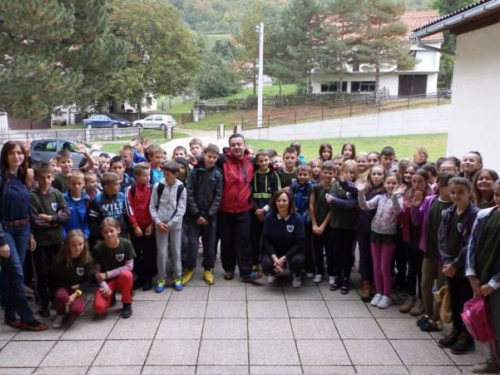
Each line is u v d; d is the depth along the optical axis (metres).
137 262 5.53
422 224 4.51
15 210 4.23
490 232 3.52
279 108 37.19
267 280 5.75
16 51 14.47
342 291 5.32
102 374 3.64
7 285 4.34
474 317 3.58
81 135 29.33
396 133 28.34
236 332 4.34
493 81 7.76
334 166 5.51
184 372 3.67
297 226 5.42
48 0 13.87
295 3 33.41
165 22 36.00
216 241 6.28
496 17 7.59
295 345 4.11
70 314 4.63
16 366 3.75
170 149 23.20
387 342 4.17
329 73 35.75
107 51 16.92
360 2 31.08
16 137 26.12
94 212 5.18
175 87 37.44
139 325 4.49
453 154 9.28
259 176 5.84
